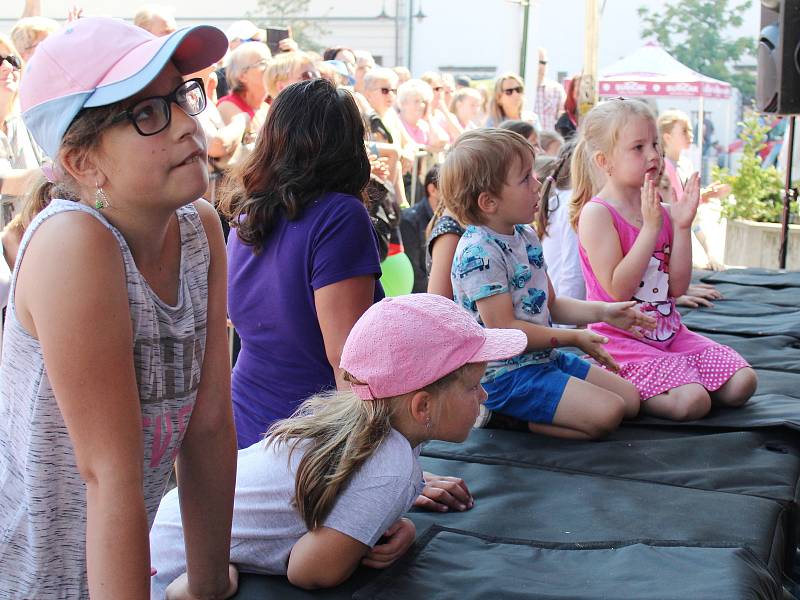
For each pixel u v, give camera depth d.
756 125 8.40
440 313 1.75
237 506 1.79
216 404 1.61
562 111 9.01
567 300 2.83
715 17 21.30
